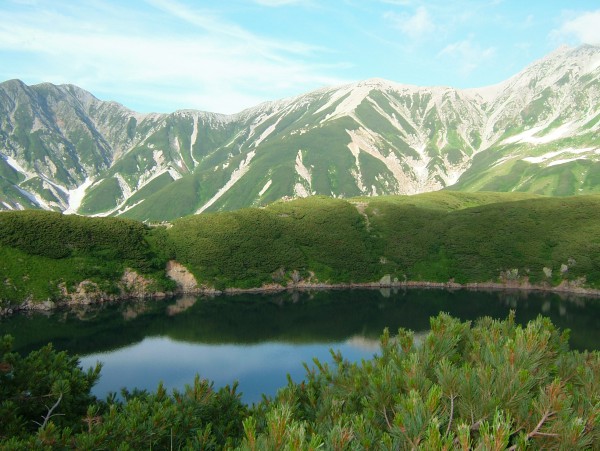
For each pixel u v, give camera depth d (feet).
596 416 26.09
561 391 27.12
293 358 220.43
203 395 51.13
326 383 43.86
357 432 26.45
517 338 32.58
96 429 38.11
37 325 284.20
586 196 520.01
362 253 484.74
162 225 482.28
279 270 456.45
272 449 24.45
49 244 369.71
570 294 407.85
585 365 35.22
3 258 345.72
